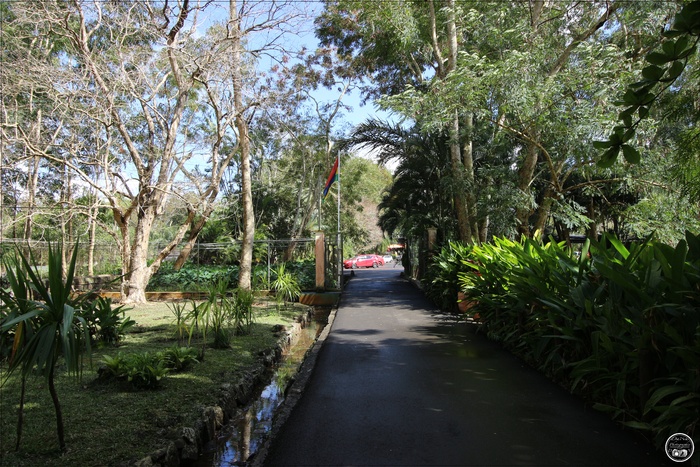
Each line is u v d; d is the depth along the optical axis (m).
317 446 3.38
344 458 3.19
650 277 3.51
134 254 12.77
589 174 10.82
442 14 12.77
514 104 8.82
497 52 10.34
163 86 14.51
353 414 4.03
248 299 7.96
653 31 9.38
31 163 16.53
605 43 9.91
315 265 14.62
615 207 11.12
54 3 10.98
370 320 9.70
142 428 3.58
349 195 34.03
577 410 4.04
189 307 11.84
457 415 3.96
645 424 3.28
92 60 11.49
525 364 5.74
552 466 3.00
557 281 4.82
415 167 14.91
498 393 4.56
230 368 5.51
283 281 11.54
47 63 12.01
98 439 3.35
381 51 15.22
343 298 14.18
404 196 16.69
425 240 16.36
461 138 11.48
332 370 5.56
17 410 3.95
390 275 28.45
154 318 9.80
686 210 9.01
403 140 14.40
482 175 11.15
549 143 10.10
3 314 3.34
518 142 11.80
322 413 4.07
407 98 9.59
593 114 8.63
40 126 13.82
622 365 3.71
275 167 27.36
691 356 2.96
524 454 3.18
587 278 4.56
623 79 8.30
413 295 14.85
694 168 4.30
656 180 9.23
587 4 10.73
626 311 3.69
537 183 13.20
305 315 10.73
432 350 6.61
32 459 3.02
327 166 25.03
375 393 4.62
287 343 7.79
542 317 5.14
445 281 10.96
